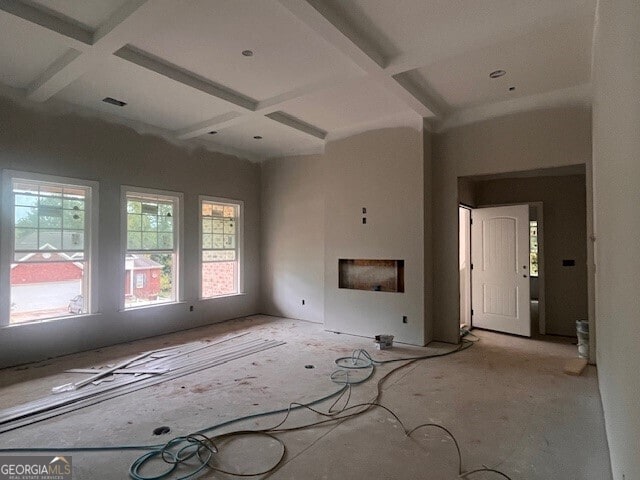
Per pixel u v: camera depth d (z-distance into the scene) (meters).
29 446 2.51
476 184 6.25
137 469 2.25
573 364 4.04
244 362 4.29
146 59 3.58
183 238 5.89
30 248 4.29
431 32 3.21
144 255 5.56
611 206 2.08
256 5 2.78
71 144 4.58
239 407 3.10
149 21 2.81
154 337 5.39
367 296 5.46
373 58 3.41
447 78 4.05
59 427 2.76
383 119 5.32
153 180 5.48
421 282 4.99
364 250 5.48
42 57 3.47
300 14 2.76
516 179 5.96
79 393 3.36
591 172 4.14
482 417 2.91
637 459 1.26
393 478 2.16
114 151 5.02
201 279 6.18
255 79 4.06
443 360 4.36
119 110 4.84
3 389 3.44
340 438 2.61
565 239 5.57
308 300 6.63
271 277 7.14
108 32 2.94
